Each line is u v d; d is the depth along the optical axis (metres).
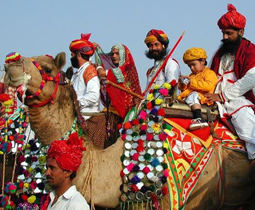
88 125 6.61
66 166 4.27
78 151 4.40
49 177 4.30
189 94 6.79
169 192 6.01
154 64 7.70
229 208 6.88
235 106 6.75
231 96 6.85
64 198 4.25
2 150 6.33
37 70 5.60
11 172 6.63
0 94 6.13
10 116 6.73
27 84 5.50
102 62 7.79
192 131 6.40
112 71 7.12
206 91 6.82
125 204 5.96
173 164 6.13
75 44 6.84
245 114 6.64
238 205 6.89
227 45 7.13
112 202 5.94
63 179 4.30
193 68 6.95
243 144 6.69
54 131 5.77
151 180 5.88
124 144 6.12
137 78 7.48
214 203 6.46
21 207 5.93
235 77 7.07
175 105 6.48
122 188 5.93
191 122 6.44
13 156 6.65
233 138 6.69
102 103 7.23
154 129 6.12
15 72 5.41
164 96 6.33
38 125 5.74
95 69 6.84
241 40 7.12
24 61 5.52
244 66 6.93
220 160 6.48
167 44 7.65
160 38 7.53
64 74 5.95
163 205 6.04
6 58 5.43
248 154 6.61
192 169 6.24
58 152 4.27
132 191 5.89
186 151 6.27
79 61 6.86
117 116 7.02
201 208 6.38
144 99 6.59
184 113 6.50
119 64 7.41
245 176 6.65
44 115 5.71
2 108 6.93
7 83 5.45
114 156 6.05
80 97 6.62
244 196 6.80
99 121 6.73
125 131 6.20
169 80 7.30
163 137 6.06
